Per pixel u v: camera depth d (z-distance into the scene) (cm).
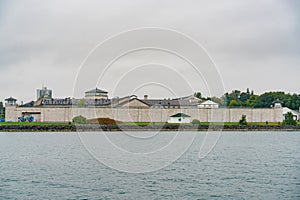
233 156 5403
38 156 5312
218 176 3691
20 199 2805
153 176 3662
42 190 3066
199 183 3334
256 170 4062
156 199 2806
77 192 3002
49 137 8850
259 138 8969
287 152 6000
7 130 10256
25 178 3544
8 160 4881
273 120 11281
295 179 3534
